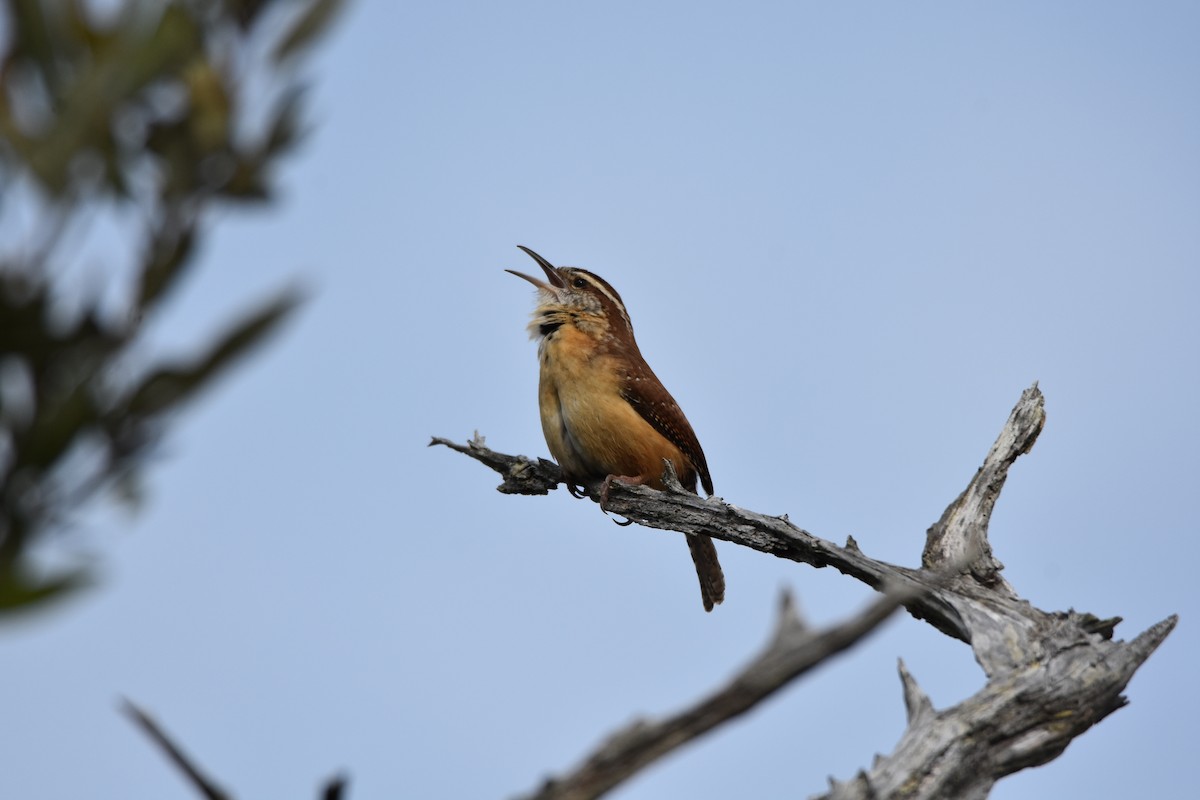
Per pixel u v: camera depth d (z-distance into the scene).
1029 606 13.34
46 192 4.09
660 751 6.97
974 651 12.60
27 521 4.17
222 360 4.19
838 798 10.35
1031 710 11.59
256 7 4.49
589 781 6.92
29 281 4.06
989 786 11.27
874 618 6.83
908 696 11.72
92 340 4.12
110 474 4.29
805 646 6.89
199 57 4.34
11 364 4.11
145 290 4.27
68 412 4.08
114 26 4.34
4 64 4.30
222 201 4.41
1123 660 12.05
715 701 6.91
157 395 4.17
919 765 10.92
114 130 4.30
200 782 6.05
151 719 5.97
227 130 4.32
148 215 4.36
